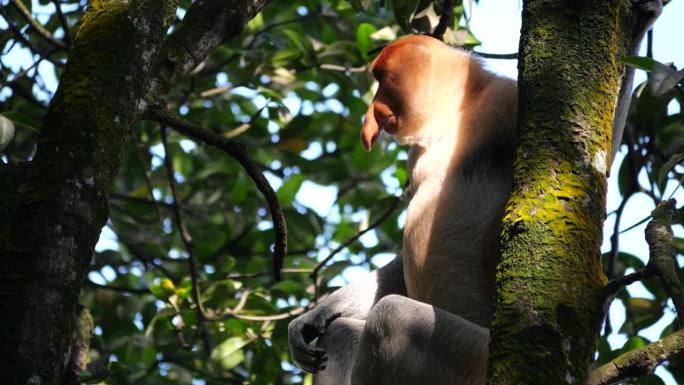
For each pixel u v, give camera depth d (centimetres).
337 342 715
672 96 804
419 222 645
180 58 511
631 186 820
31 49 942
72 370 717
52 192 400
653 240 431
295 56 1091
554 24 441
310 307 925
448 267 623
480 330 568
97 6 457
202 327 1065
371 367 579
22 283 378
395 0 856
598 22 440
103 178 416
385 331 576
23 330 366
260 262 1242
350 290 764
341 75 1123
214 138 509
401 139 715
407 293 732
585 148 410
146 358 1150
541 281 377
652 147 841
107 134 423
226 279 987
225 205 1289
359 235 926
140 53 448
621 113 603
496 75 689
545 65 430
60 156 408
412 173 698
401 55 725
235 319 952
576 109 418
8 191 510
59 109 420
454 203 632
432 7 855
